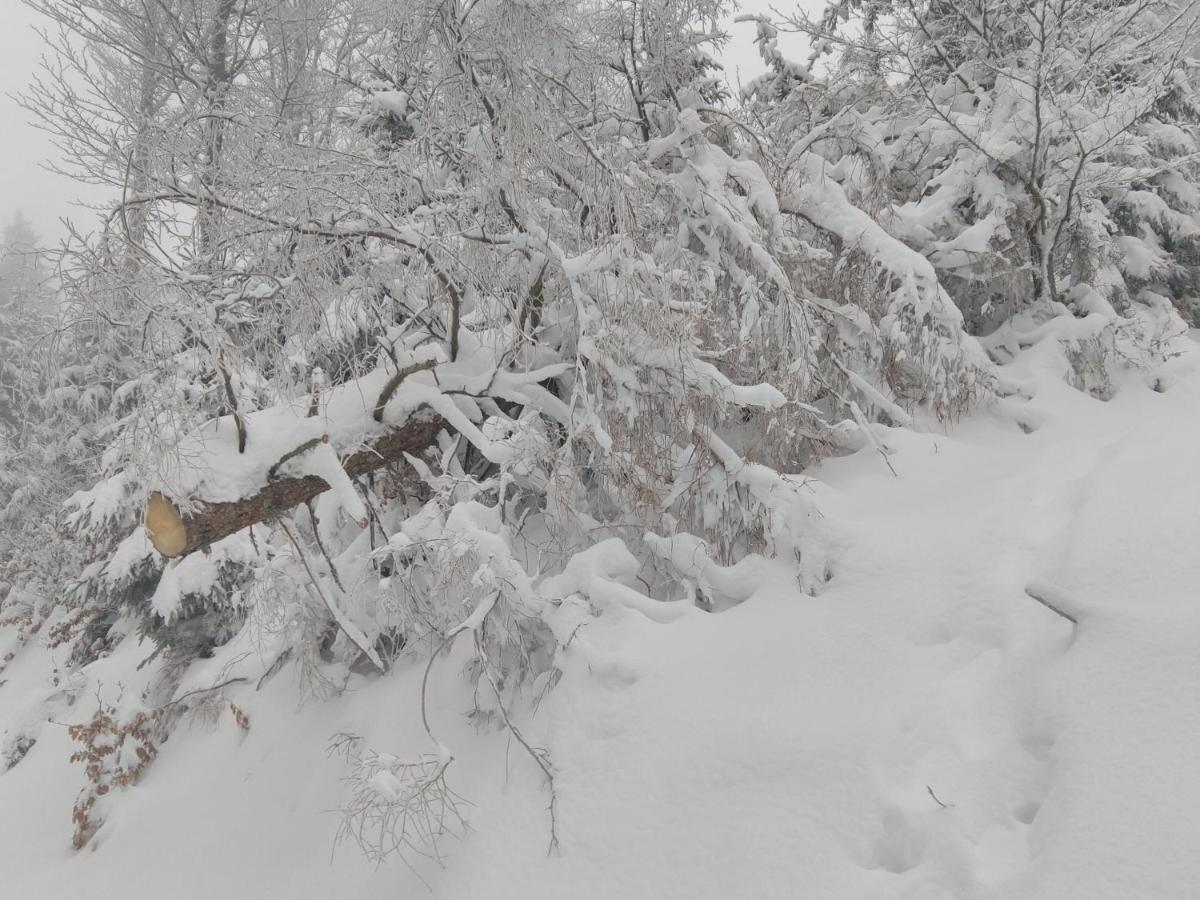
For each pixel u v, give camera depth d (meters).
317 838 3.70
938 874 2.12
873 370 4.96
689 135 4.68
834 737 2.63
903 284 4.61
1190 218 7.00
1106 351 5.22
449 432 4.77
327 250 3.72
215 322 3.49
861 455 4.48
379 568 3.99
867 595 3.21
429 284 4.14
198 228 3.78
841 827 2.37
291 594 4.46
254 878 3.76
